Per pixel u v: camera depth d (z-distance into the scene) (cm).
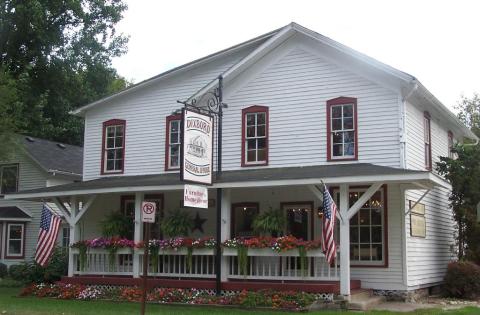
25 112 3362
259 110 1912
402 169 1531
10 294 1944
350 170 1579
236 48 2025
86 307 1507
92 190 1873
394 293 1661
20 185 3030
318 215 1797
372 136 1741
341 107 1802
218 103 1772
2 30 3275
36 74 3566
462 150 2045
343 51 1761
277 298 1501
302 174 1581
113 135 2244
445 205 2123
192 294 1639
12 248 2947
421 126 1902
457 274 1825
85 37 3625
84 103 3816
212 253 1688
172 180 1809
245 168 1902
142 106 2195
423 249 1831
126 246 1825
